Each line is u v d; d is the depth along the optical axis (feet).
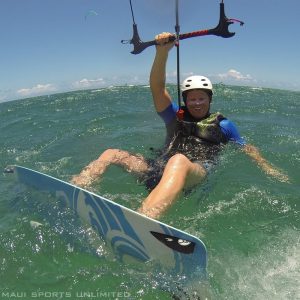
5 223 5.75
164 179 5.34
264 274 4.63
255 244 5.23
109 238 4.85
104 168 6.67
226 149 7.42
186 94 7.25
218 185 6.91
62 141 11.27
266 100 21.44
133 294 4.31
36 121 15.26
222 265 4.75
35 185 6.30
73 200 5.34
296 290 4.37
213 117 7.30
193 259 4.21
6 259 4.85
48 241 5.17
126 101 21.01
